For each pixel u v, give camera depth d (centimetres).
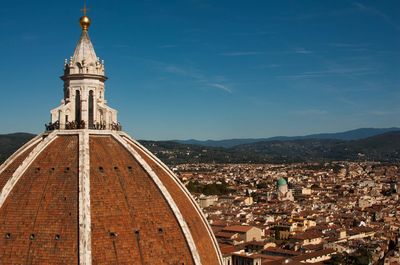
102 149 8638
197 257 8131
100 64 9356
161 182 8606
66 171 8244
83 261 7350
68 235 7600
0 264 7569
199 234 8925
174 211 8375
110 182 8194
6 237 7775
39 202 7962
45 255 7525
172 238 8162
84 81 9169
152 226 8106
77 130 8825
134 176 8494
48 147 8669
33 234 7706
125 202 8106
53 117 9112
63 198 7944
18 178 8281
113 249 7638
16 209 7975
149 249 7888
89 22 9506
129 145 8931
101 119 9200
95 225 7694
